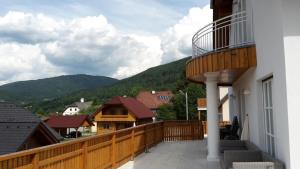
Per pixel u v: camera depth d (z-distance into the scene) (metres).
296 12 5.95
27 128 15.31
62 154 6.71
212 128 11.09
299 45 5.91
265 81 8.23
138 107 55.34
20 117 17.14
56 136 16.72
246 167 6.20
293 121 5.86
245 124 10.62
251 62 8.75
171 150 13.92
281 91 6.23
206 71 10.00
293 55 5.92
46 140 16.50
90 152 8.16
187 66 11.89
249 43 9.15
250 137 10.09
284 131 6.14
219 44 13.94
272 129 7.72
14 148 13.94
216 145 11.09
